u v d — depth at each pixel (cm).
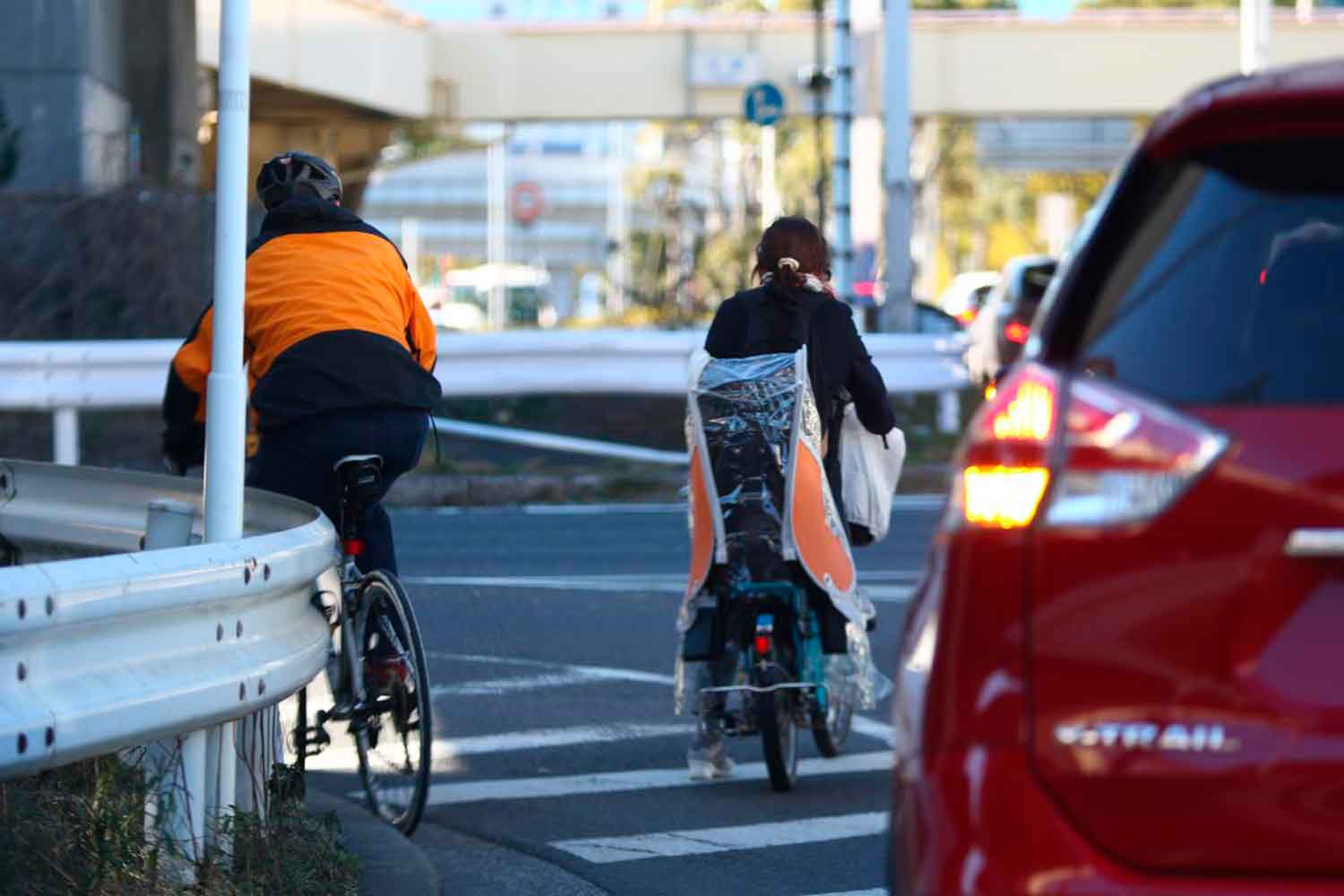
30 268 4841
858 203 8962
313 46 8912
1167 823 684
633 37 10331
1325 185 737
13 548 1561
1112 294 749
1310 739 675
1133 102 10438
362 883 1342
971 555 723
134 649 1055
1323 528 677
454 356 4409
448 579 2992
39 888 1049
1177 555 691
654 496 4294
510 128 10756
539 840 1562
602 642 2461
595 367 4475
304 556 1253
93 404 4047
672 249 14588
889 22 6312
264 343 1553
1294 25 10456
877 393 1711
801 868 1471
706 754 1769
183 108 7119
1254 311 731
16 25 5997
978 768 708
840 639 1703
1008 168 14088
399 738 1578
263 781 1301
